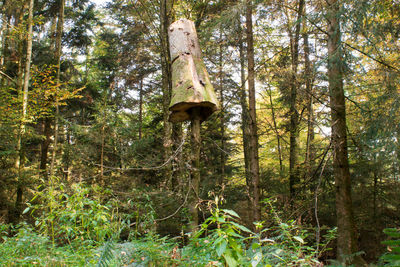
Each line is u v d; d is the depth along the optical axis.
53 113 11.18
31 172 9.73
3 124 9.27
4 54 12.26
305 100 7.46
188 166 3.64
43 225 3.06
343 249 4.94
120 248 2.66
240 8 6.44
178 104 3.45
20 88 11.16
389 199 6.48
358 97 6.56
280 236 2.64
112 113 10.41
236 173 11.60
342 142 5.31
